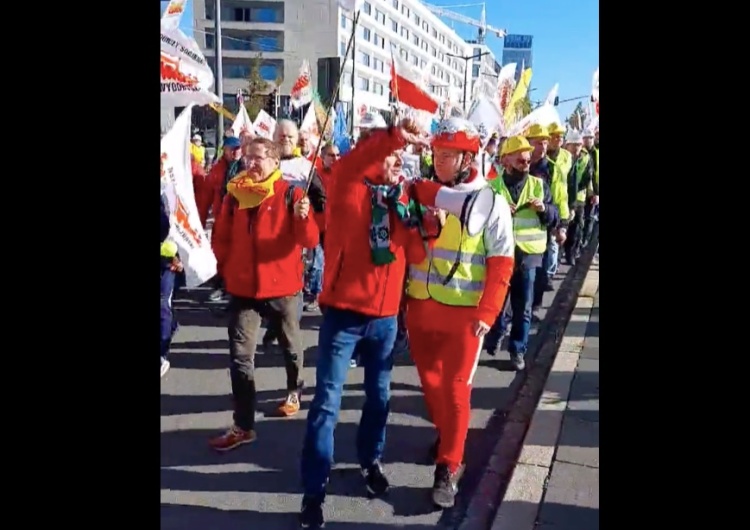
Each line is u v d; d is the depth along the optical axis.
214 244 4.20
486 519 3.39
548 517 3.25
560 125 7.15
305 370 5.65
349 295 3.18
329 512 3.44
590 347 6.13
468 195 3.14
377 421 3.48
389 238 3.17
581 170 10.13
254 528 3.27
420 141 3.12
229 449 4.09
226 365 5.77
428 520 3.39
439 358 3.52
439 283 3.40
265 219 4.02
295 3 59.84
